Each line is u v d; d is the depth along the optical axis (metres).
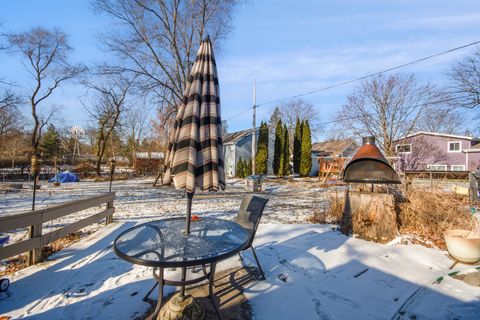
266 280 3.08
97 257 3.78
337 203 6.18
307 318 2.38
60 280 3.08
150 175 26.00
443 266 3.50
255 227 3.17
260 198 3.35
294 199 10.49
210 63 2.32
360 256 3.81
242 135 27.45
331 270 3.37
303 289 2.89
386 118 22.31
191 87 2.27
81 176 22.39
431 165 23.08
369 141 5.24
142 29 14.39
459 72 17.58
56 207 3.85
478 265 3.46
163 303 2.56
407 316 2.43
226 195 11.88
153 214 7.16
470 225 4.67
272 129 43.31
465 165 21.72
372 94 22.41
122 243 2.25
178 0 14.30
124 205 8.86
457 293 2.83
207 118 2.20
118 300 2.64
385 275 3.24
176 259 1.90
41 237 3.59
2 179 19.22
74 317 2.37
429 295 2.79
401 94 21.53
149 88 15.10
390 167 4.80
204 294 2.76
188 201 2.47
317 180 20.28
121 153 37.22
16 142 24.39
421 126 23.47
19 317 2.37
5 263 3.63
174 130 2.35
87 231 5.29
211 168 2.12
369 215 4.66
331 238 4.64
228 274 3.22
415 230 4.80
